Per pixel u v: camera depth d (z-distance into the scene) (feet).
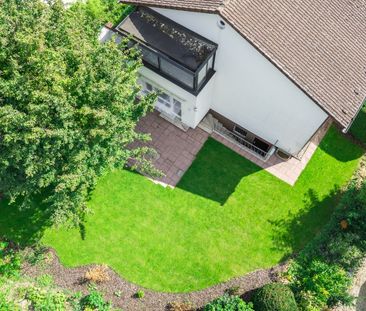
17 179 61.93
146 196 76.79
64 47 58.03
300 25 61.62
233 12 56.75
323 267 68.08
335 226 75.00
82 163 58.23
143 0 64.64
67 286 69.72
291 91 62.64
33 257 70.69
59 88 52.03
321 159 81.71
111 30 75.87
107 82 57.06
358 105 62.03
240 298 68.54
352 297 67.00
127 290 70.08
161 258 72.49
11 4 58.34
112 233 73.72
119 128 60.70
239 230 75.00
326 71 61.36
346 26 65.36
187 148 81.15
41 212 74.38
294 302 65.46
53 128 54.60
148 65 68.69
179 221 75.20
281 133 74.64
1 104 56.03
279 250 73.82
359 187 78.07
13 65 53.26
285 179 79.46
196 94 67.77
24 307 67.67
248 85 67.62
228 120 81.35
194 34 64.18
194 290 70.59
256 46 57.67
